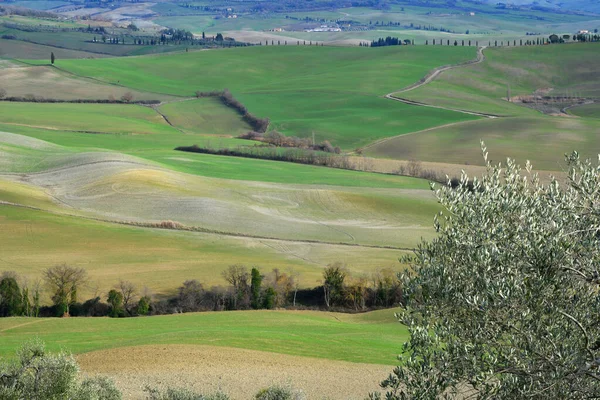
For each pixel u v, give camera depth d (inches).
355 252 4586.6
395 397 824.9
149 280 3791.8
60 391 1261.1
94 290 3609.7
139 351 2347.4
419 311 850.1
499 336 801.6
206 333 2682.1
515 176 888.3
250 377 2079.2
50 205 5172.2
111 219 4965.6
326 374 2164.1
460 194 870.4
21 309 3304.6
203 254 4372.5
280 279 3767.2
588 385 766.5
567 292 802.2
